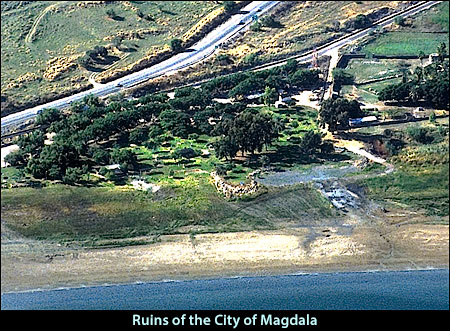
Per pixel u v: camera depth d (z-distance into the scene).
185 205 115.31
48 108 147.75
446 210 113.56
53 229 110.88
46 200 117.31
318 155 129.25
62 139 133.38
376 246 105.88
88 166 127.88
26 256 105.44
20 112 152.75
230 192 118.00
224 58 169.12
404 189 118.62
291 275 100.44
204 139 136.12
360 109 140.50
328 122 135.50
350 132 136.38
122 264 103.44
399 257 103.69
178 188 119.69
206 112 141.75
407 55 167.00
